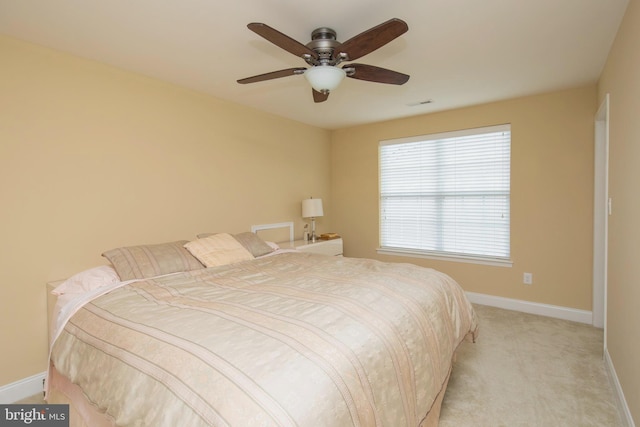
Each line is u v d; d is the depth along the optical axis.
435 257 3.98
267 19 1.83
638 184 1.51
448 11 1.76
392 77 2.01
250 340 1.17
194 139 3.03
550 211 3.22
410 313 1.63
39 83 2.11
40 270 2.13
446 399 1.94
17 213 2.03
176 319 1.38
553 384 2.08
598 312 2.98
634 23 1.58
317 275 2.12
